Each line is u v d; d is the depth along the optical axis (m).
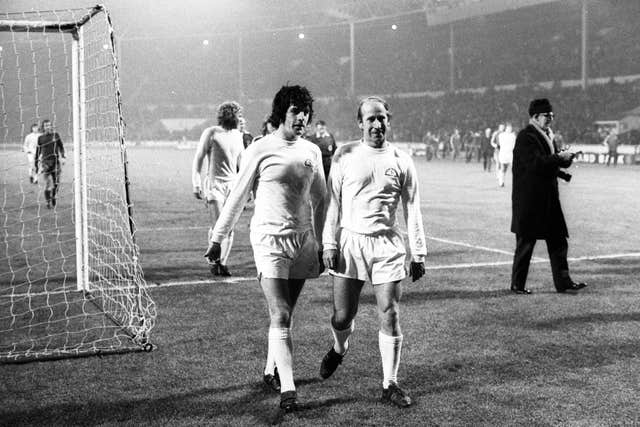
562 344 5.41
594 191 19.55
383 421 3.91
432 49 56.59
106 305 6.71
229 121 7.96
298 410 4.07
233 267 8.70
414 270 4.34
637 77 42.53
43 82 44.75
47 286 7.68
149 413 4.03
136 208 15.98
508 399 4.25
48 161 15.13
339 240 4.30
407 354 5.15
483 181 24.16
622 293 7.18
